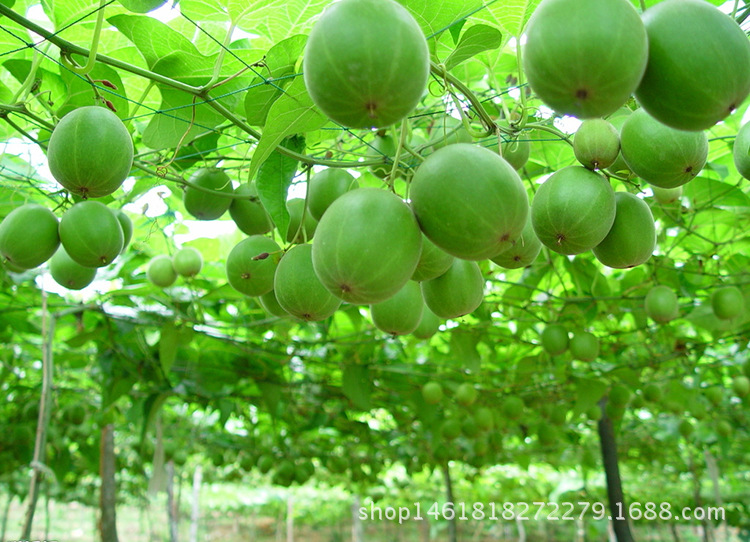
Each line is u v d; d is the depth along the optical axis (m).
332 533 21.44
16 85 2.90
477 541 18.44
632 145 1.82
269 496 21.11
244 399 6.43
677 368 6.00
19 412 6.78
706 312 4.37
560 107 1.47
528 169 3.55
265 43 2.61
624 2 1.40
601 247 1.96
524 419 7.68
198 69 2.38
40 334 4.91
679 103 1.45
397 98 1.41
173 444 8.09
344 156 3.14
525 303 4.73
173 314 4.50
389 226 1.50
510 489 13.20
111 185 1.97
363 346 5.30
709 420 7.89
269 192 2.23
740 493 14.45
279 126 1.93
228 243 4.56
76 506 22.11
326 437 9.02
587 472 10.98
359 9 1.39
